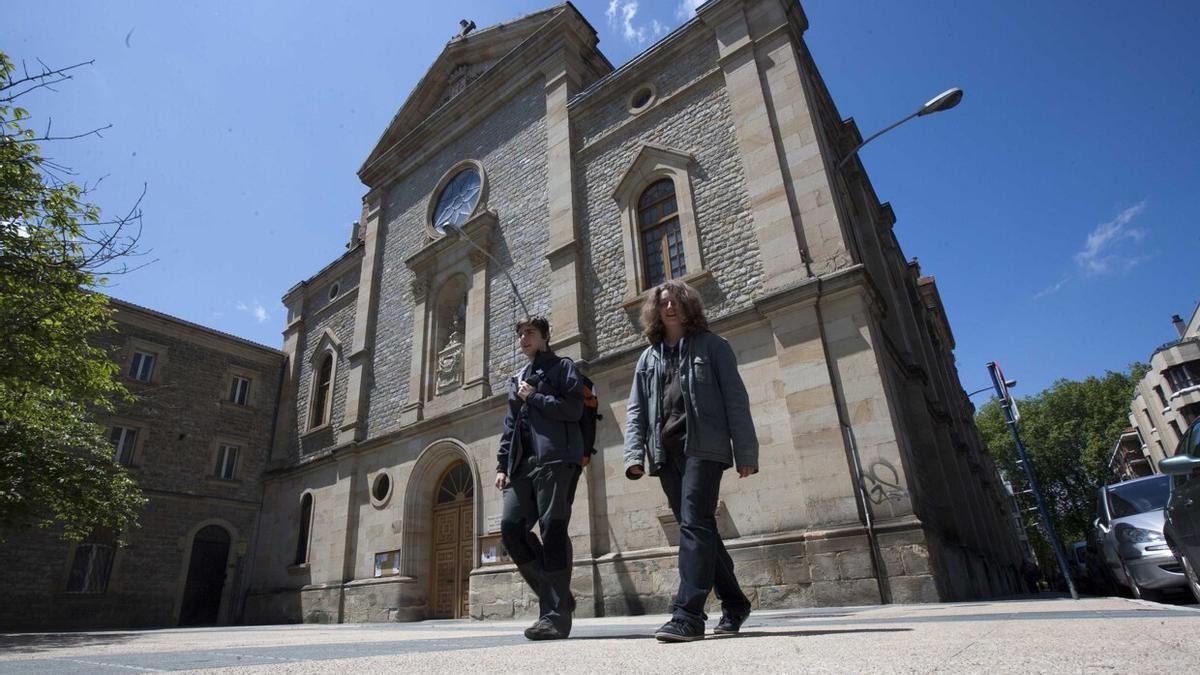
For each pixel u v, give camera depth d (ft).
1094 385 173.68
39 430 42.42
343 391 67.41
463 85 69.46
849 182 53.06
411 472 52.65
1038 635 5.75
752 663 4.75
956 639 5.70
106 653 11.23
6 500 40.24
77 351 37.60
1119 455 163.12
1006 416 23.30
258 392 75.00
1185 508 14.88
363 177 75.31
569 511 11.18
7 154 29.94
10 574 52.80
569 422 11.69
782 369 34.04
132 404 63.10
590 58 59.26
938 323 88.12
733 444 9.47
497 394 47.98
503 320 51.78
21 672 6.25
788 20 42.91
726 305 38.58
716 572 9.26
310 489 64.03
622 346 42.96
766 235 37.78
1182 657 4.04
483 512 46.29
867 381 31.55
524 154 56.49
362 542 55.31
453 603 48.08
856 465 30.50
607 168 49.21
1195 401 129.18
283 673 5.04
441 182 65.00
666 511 36.47
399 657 6.24
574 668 4.94
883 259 51.08
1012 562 79.25
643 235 45.65
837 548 29.14
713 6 45.47
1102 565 29.96
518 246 53.16
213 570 65.00
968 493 55.01
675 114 46.14
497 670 4.96
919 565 27.27
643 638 8.84
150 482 62.39
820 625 11.62
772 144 39.37
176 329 69.21
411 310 62.23
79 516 46.11
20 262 31.09
